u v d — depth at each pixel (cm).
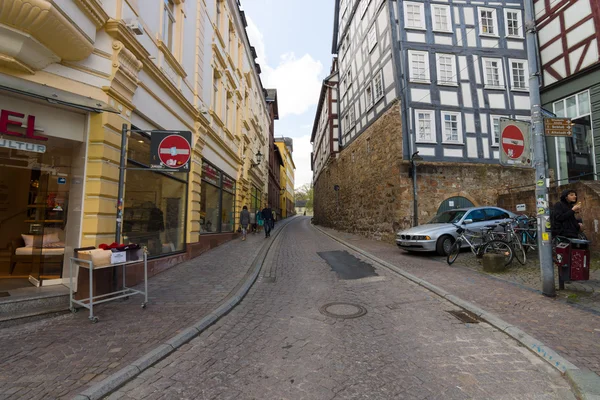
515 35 1480
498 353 355
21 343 363
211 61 1176
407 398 270
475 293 568
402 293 604
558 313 459
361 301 557
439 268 798
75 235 530
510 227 839
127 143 607
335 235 1841
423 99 1373
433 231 956
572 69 1158
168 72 811
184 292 591
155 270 740
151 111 719
